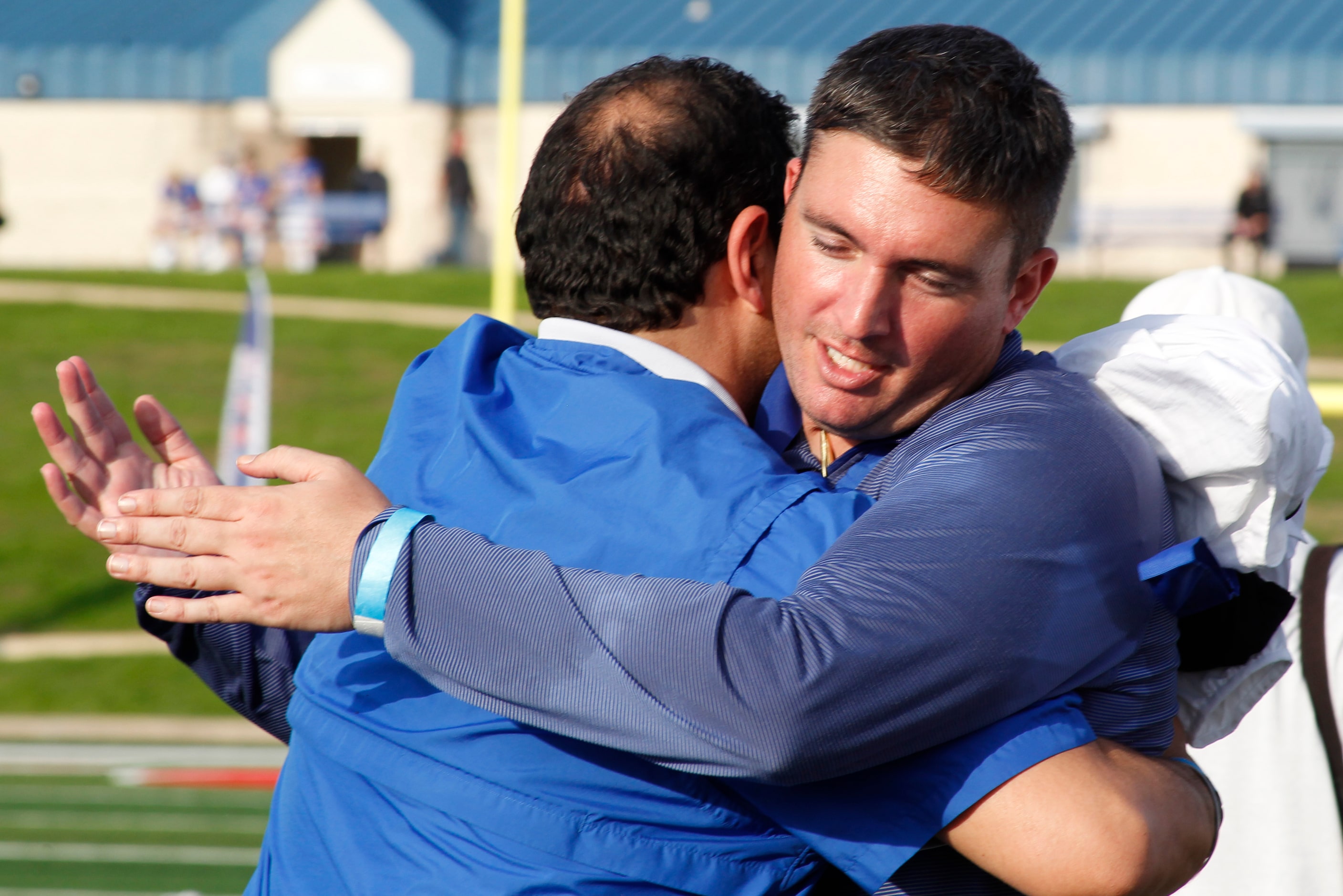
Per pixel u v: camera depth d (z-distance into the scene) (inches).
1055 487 100.0
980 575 95.2
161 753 553.3
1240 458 106.3
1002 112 100.3
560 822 99.7
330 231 1786.4
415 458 117.6
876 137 100.9
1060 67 1728.6
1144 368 109.3
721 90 121.0
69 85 1836.9
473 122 1813.5
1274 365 111.2
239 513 100.2
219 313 1378.0
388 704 107.0
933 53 101.9
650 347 117.3
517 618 94.7
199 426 1054.4
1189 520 112.0
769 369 125.7
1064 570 98.0
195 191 1756.9
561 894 99.0
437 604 96.2
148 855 426.9
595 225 118.4
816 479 111.6
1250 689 121.2
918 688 92.8
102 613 731.4
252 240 1738.4
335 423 1060.5
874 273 102.7
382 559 97.4
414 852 102.8
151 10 1934.1
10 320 1325.0
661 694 92.4
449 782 102.0
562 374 116.6
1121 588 101.7
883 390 106.7
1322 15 1760.6
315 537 99.4
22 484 923.4
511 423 115.6
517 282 1513.3
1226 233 1640.0
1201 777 106.1
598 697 93.3
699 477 105.0
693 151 117.7
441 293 1476.4
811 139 106.7
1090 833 94.4
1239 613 115.4
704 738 91.7
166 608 100.8
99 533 100.7
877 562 95.5
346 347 1263.5
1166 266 1690.5
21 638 695.1
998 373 111.6
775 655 91.1
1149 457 108.6
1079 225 1704.0
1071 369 118.6
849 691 91.3
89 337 1280.8
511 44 740.7
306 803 111.7
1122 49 1734.7
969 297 103.7
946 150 99.1
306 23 1806.1
